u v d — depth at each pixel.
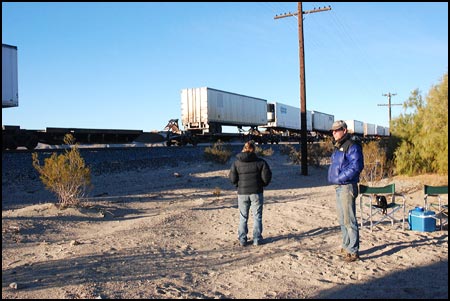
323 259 5.90
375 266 5.53
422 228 7.54
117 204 11.36
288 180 17.69
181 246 6.84
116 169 18.19
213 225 8.72
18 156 17.06
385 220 8.76
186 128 35.38
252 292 4.63
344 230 6.04
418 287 4.68
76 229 8.59
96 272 5.29
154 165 20.53
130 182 16.08
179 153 25.36
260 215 6.91
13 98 18.70
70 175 10.70
